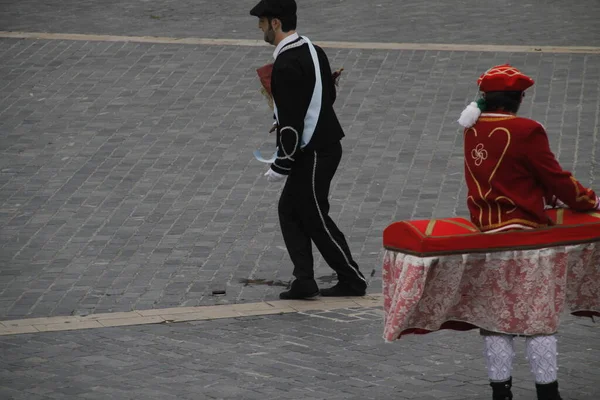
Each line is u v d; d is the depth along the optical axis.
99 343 19.92
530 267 14.88
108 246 26.27
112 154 33.34
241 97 38.38
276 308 22.03
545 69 40.12
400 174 30.95
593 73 39.50
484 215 15.25
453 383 17.44
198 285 23.66
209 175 31.45
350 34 46.19
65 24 48.81
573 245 15.05
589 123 34.56
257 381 17.72
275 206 28.97
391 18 49.12
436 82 39.19
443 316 15.17
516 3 51.78
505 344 15.23
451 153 32.53
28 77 40.97
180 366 18.56
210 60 42.66
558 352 18.81
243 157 32.91
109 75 41.06
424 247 14.67
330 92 22.08
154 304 22.50
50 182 31.09
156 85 39.84
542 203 15.26
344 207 28.59
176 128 35.50
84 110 37.34
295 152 21.62
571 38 44.62
